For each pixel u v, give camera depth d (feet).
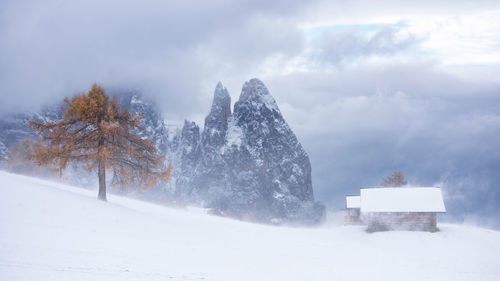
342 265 76.54
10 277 43.57
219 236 102.47
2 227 67.10
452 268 80.07
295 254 87.45
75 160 120.67
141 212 120.67
